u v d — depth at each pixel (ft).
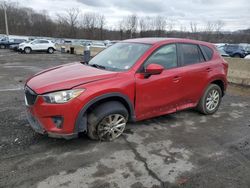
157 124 15.87
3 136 13.34
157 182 10.04
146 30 238.48
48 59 62.85
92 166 10.91
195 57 16.67
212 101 18.07
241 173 10.92
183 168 11.08
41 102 11.28
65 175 10.22
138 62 13.55
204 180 10.30
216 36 207.41
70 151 12.04
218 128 15.87
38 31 269.85
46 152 11.88
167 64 14.83
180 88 15.37
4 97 21.11
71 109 11.35
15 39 103.19
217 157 12.18
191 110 19.06
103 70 13.32
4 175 10.05
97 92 11.76
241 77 31.96
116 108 12.64
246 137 14.71
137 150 12.44
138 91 13.28
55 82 11.68
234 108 20.61
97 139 12.99
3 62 51.19
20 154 11.62
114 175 10.36
